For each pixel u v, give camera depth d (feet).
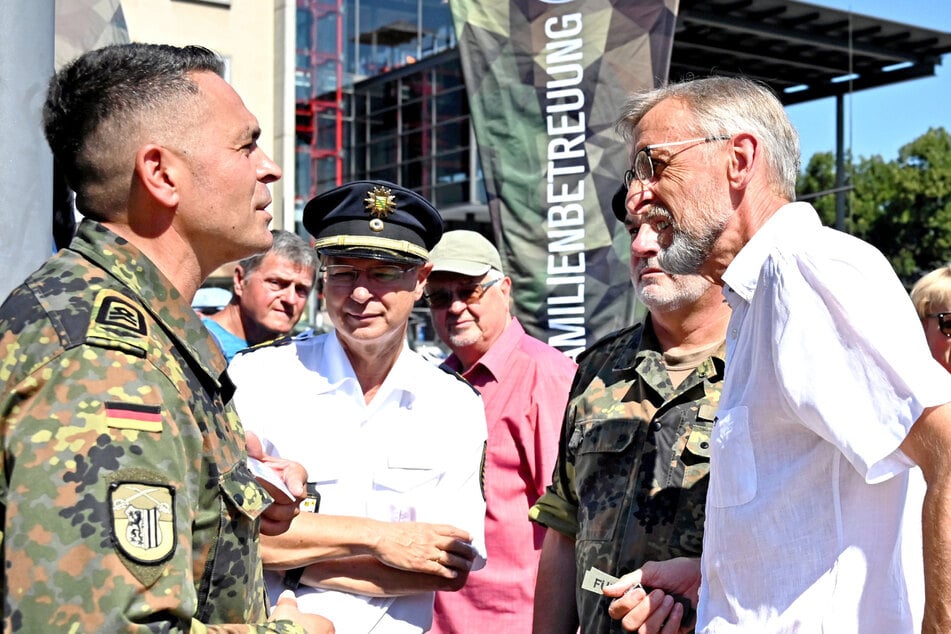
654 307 7.34
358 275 8.79
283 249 15.05
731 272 6.09
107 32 12.38
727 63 56.44
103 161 5.38
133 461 4.53
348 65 90.99
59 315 4.78
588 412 7.95
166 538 4.54
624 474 7.54
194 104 5.50
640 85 14.65
